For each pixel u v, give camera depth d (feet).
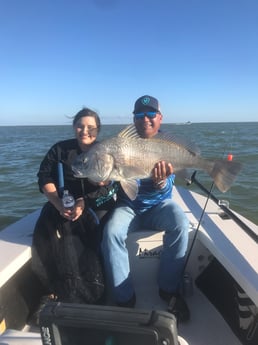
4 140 147.23
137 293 10.76
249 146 75.66
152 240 10.83
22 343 5.93
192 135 130.93
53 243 9.25
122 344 4.90
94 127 10.36
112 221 9.87
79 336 5.01
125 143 9.72
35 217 12.08
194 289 10.96
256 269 8.27
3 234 10.42
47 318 4.97
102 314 4.91
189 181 10.60
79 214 9.37
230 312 9.48
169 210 10.23
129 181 9.83
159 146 10.03
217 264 10.39
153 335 4.71
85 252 9.45
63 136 169.48
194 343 8.90
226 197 29.66
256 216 25.53
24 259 9.07
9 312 8.78
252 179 37.55
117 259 9.57
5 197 31.94
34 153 73.51
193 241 10.41
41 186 10.19
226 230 10.69
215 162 10.34
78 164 9.66
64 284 9.19
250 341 8.61
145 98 10.89
